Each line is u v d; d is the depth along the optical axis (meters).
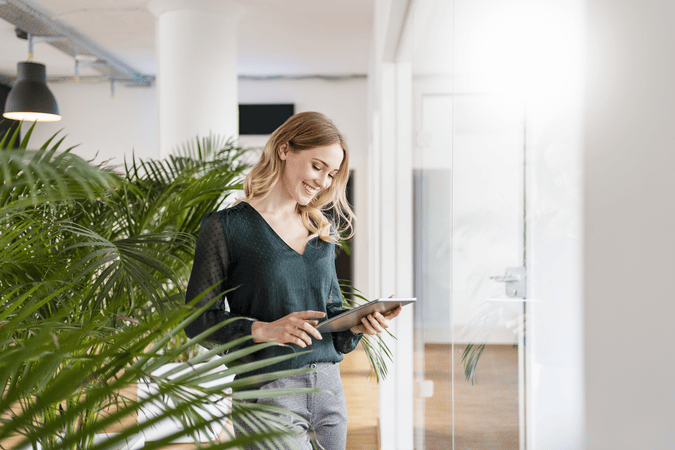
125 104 7.37
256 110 7.30
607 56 0.47
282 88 7.36
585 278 0.53
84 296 1.48
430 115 1.91
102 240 1.41
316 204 1.49
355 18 5.12
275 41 5.81
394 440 3.12
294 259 1.39
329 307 1.49
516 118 0.87
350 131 7.32
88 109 7.38
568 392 0.60
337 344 1.46
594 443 0.50
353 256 7.25
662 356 0.36
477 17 1.17
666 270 0.35
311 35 5.61
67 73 6.98
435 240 1.81
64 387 0.58
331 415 1.39
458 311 1.40
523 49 0.82
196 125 4.46
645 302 0.39
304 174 1.38
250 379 0.79
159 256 1.84
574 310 0.57
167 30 4.54
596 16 0.50
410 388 2.62
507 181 0.92
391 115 3.22
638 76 0.40
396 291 3.13
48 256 1.43
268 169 1.43
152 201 1.96
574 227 0.57
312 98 7.35
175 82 4.48
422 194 2.18
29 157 0.63
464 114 1.30
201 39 4.48
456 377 1.43
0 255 1.20
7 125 4.71
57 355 0.62
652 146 0.38
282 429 0.80
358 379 4.68
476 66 1.17
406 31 2.59
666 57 0.36
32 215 1.32
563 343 0.62
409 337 2.66
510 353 0.91
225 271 1.36
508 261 0.92
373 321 1.33
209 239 1.35
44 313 1.31
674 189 0.34
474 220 1.19
